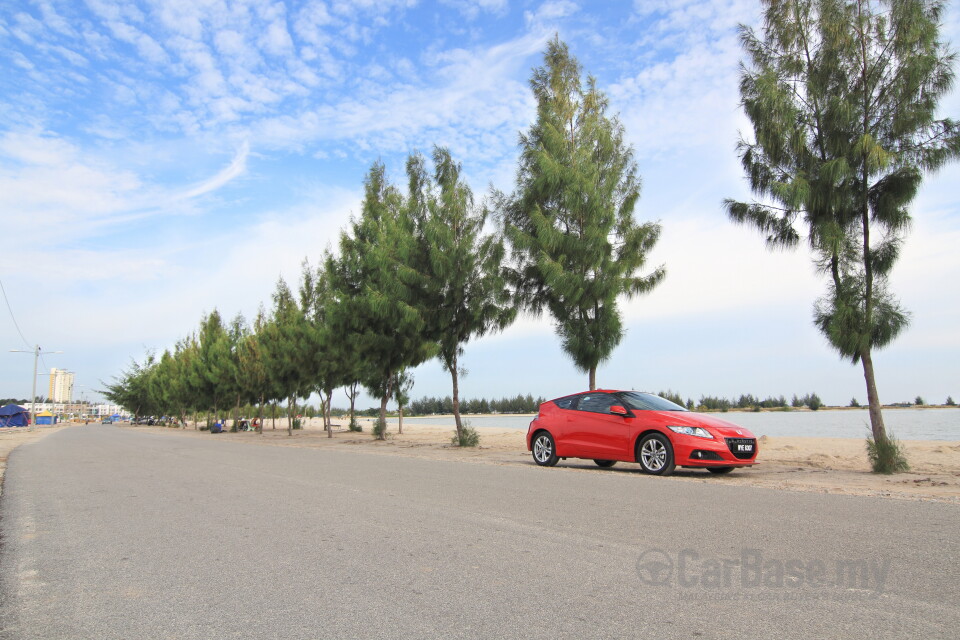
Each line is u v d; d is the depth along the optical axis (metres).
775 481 9.86
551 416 12.67
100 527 6.62
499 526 6.15
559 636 3.32
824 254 12.16
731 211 13.01
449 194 21.44
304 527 6.28
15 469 13.91
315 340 29.50
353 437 33.78
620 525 6.10
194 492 9.08
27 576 4.77
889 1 11.60
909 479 10.05
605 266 16.62
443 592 4.12
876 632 3.29
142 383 90.75
